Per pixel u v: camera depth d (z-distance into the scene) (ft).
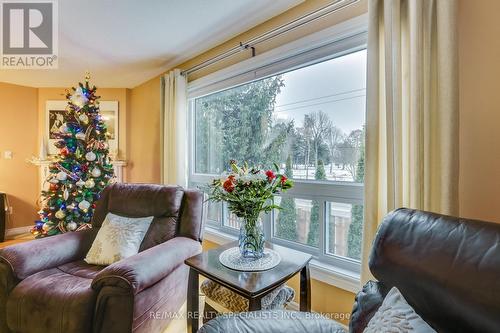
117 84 13.05
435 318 2.52
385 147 4.70
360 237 5.70
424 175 4.16
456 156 3.92
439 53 4.01
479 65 4.00
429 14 4.14
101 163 9.49
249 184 4.55
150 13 6.66
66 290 4.66
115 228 6.24
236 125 8.58
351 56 5.82
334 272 5.65
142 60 9.82
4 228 11.80
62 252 5.93
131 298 4.33
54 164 9.09
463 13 4.11
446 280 2.49
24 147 13.05
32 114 13.26
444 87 3.95
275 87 7.37
